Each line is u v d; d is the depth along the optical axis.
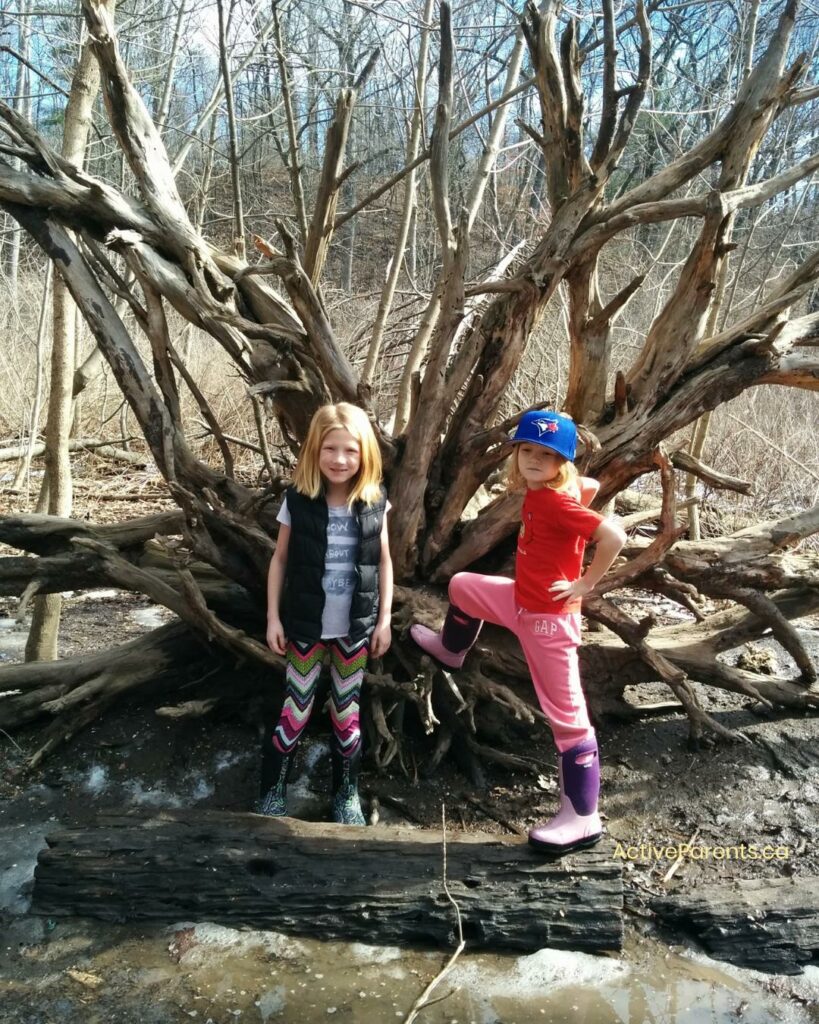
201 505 3.24
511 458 3.50
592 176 2.99
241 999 2.21
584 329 3.32
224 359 8.66
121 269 5.99
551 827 2.57
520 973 2.34
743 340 3.16
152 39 8.53
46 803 2.96
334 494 2.70
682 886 2.63
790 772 3.17
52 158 3.35
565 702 2.57
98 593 5.48
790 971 2.37
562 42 2.94
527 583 2.59
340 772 2.82
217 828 2.65
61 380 3.88
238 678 3.34
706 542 3.41
